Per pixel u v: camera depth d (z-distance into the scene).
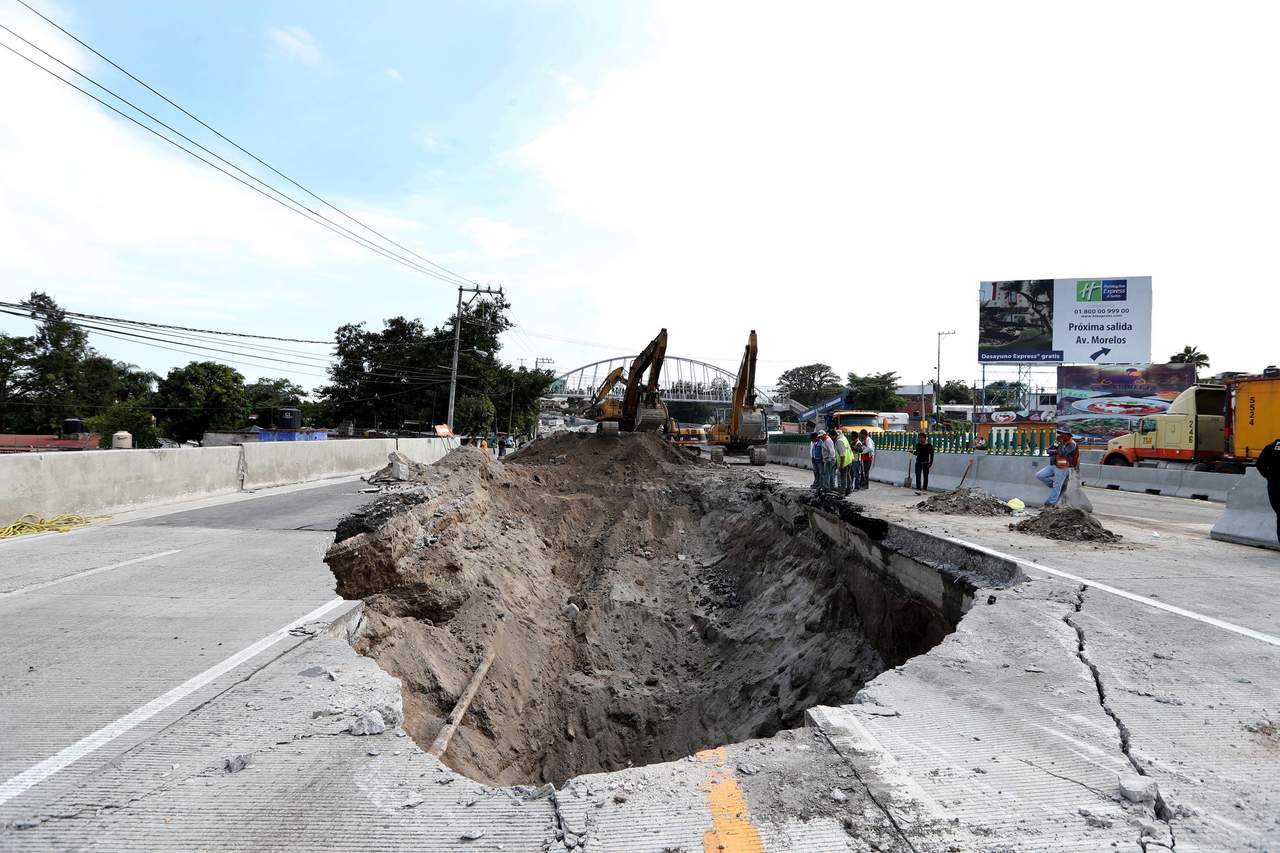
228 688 4.72
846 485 17.42
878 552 9.32
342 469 25.53
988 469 18.08
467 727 6.39
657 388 24.42
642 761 8.75
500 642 8.42
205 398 56.72
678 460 22.03
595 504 16.36
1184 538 10.38
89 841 2.85
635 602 11.97
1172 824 2.91
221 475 18.11
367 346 63.06
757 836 2.84
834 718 3.99
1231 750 3.59
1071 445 13.88
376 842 2.84
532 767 7.27
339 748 3.70
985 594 6.68
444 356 61.06
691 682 10.41
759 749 3.66
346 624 6.26
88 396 59.94
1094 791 3.19
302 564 9.08
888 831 2.86
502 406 71.69
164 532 11.73
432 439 35.44
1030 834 2.83
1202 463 20.05
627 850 2.76
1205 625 5.69
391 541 7.79
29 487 12.13
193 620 6.42
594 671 9.95
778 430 72.81
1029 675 4.64
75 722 4.21
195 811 3.06
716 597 12.60
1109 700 4.23
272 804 3.13
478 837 2.88
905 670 4.75
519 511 14.79
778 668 9.71
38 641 5.82
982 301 36.56
